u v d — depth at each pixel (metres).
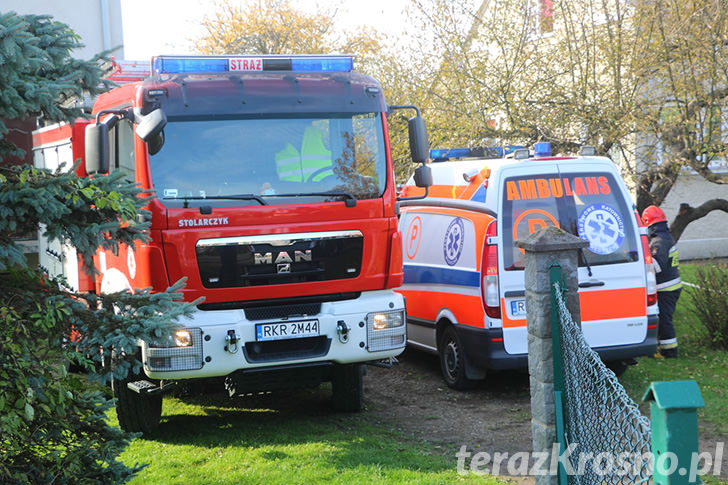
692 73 10.58
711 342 9.68
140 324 4.48
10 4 14.93
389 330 6.96
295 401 8.30
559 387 4.65
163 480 5.81
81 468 4.53
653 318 7.95
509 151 10.05
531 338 4.78
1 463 4.18
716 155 10.62
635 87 11.09
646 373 8.59
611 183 8.02
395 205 7.11
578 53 11.30
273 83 6.96
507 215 7.73
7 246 4.25
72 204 4.38
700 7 10.62
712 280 9.80
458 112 11.86
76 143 8.03
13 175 4.39
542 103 11.53
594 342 7.78
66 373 4.32
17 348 4.19
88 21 15.56
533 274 4.69
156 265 6.46
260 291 6.66
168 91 6.69
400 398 8.21
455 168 8.66
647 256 7.97
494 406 7.70
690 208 12.22
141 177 6.52
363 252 6.93
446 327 8.49
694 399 3.01
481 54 11.80
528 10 11.73
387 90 13.58
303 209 6.76
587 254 7.80
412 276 9.18
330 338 6.76
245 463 6.12
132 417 6.98
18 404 4.09
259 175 6.73
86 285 7.97
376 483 5.52
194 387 7.10
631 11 11.19
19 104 4.07
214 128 6.73
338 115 7.03
